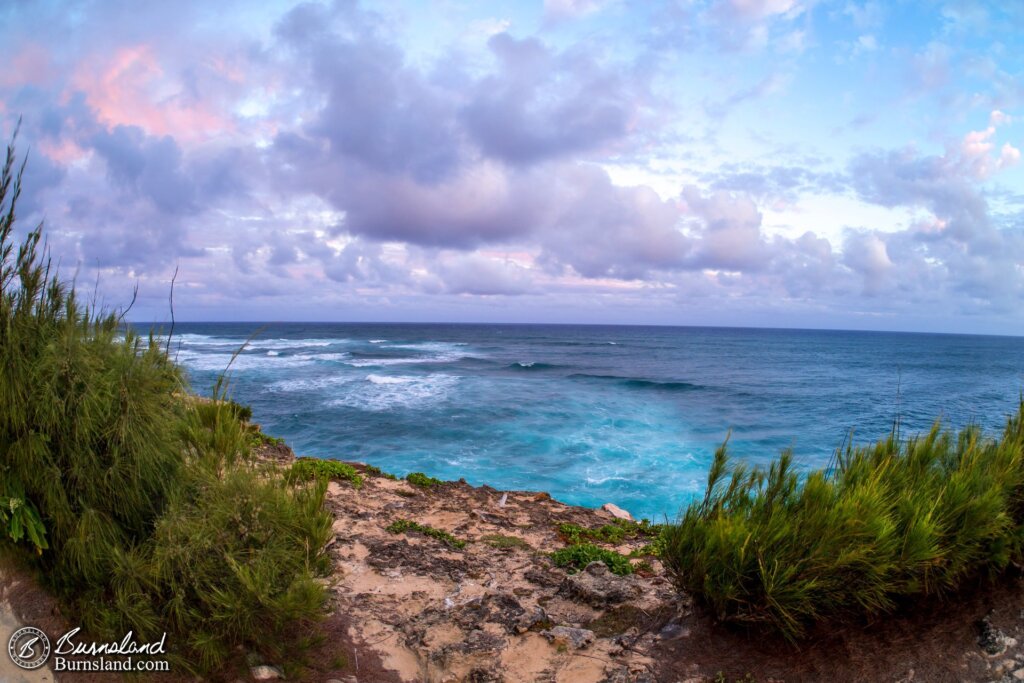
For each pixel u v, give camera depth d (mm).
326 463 8766
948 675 3398
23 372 3461
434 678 3934
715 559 3994
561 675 3893
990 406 36312
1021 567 4031
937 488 4297
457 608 4789
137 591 3398
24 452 3398
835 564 3609
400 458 18656
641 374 52625
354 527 6430
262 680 3500
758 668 3734
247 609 3465
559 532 7137
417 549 5984
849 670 3566
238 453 4656
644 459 19125
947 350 123250
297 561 3805
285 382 36812
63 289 3867
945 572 3889
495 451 19797
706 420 28766
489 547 6367
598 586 5020
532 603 5012
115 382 3641
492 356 70938
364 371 45281
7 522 3340
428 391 34312
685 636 4191
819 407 34750
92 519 3434
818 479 4219
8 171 3676
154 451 3740
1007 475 4277
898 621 3895
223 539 3584
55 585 3422
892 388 46094
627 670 3875
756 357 87125
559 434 22812
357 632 4352
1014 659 3404
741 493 4445
